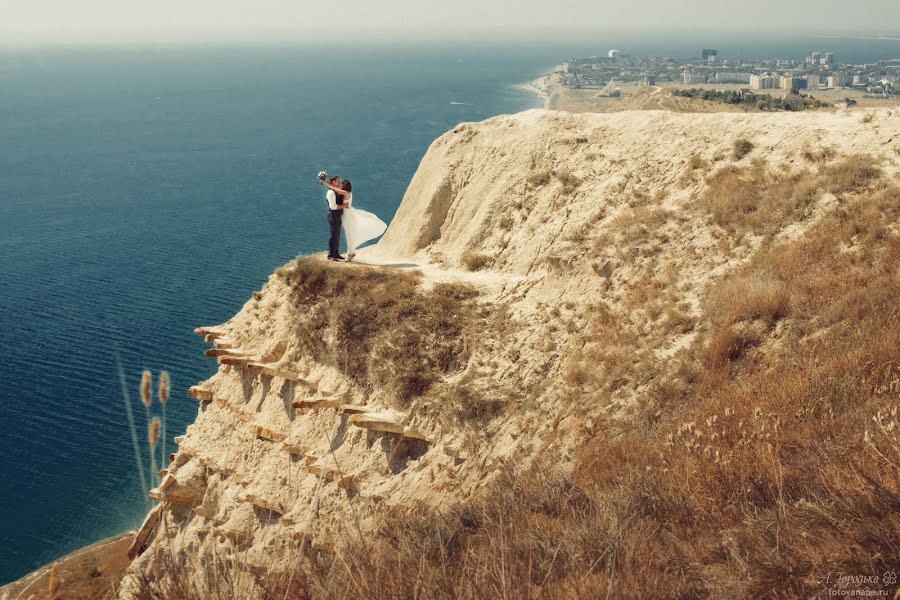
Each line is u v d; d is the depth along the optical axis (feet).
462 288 63.31
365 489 53.36
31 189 368.89
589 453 40.32
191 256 250.98
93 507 117.91
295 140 531.50
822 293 44.16
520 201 72.33
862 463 21.89
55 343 175.83
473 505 27.84
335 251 71.51
